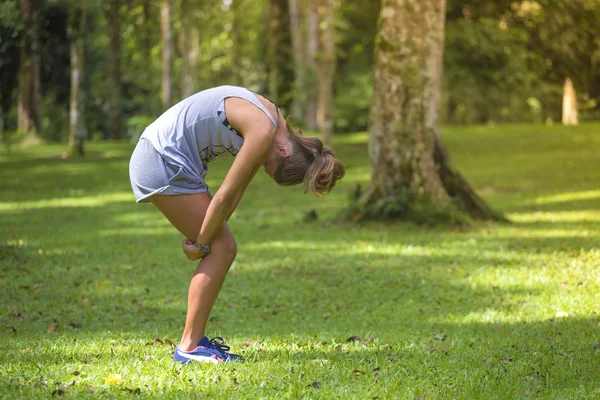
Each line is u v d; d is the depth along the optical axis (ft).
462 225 44.29
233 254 14.48
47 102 139.64
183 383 13.08
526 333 20.42
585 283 28.09
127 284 29.96
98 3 104.73
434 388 13.21
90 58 145.89
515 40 92.63
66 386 12.73
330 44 78.59
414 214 44.91
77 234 43.93
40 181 75.56
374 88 46.44
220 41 158.51
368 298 28.09
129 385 13.02
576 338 19.12
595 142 93.50
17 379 12.98
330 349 17.06
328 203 60.44
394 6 45.14
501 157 85.81
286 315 25.62
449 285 29.60
